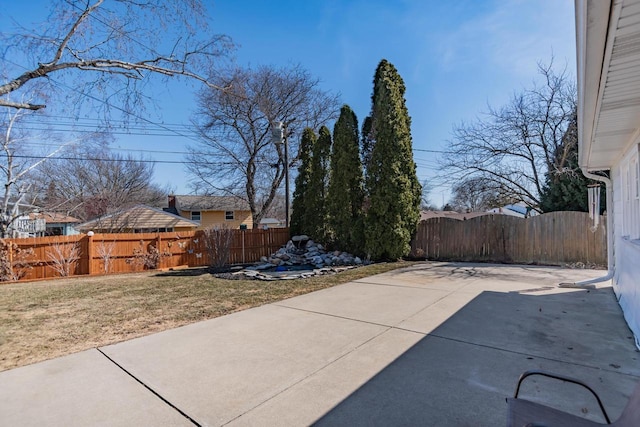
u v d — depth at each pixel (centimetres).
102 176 2128
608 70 238
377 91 1102
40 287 772
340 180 1159
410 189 1073
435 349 334
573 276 726
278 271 977
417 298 545
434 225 1112
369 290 619
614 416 215
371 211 1070
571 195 1177
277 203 2623
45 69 543
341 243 1165
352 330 397
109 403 247
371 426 212
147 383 277
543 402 234
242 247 1229
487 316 440
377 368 294
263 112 1627
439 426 209
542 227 953
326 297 575
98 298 622
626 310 423
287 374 288
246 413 230
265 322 440
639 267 344
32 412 237
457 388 256
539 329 387
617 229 566
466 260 1057
